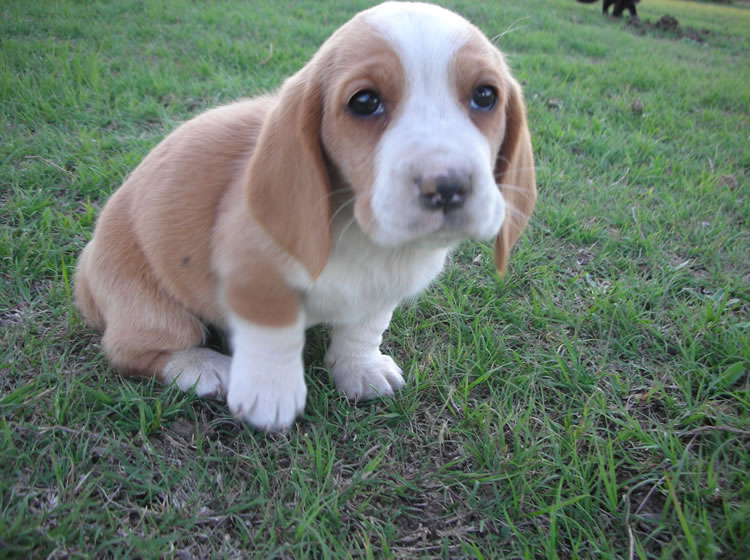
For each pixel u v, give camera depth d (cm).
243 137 31
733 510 28
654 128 77
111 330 33
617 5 183
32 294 39
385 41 24
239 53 86
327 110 26
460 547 27
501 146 29
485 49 26
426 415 34
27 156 55
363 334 34
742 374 37
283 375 31
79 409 31
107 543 25
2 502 26
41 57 79
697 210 57
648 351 40
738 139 76
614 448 32
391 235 24
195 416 32
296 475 29
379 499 29
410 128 24
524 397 35
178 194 31
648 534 28
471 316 41
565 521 27
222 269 30
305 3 129
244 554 26
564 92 86
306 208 26
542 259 48
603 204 57
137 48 89
